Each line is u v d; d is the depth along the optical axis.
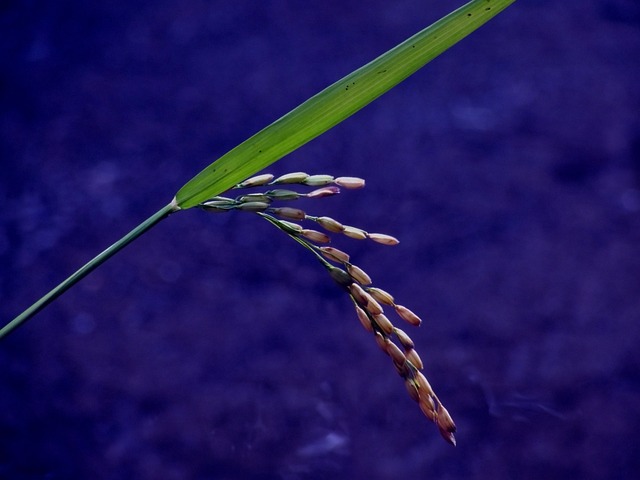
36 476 1.04
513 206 1.33
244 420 1.09
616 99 1.47
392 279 1.24
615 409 1.10
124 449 1.07
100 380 1.13
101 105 1.46
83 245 1.27
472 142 1.40
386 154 1.38
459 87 1.48
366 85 0.45
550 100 1.46
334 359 1.16
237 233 1.29
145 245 1.28
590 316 1.20
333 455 1.06
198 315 1.20
